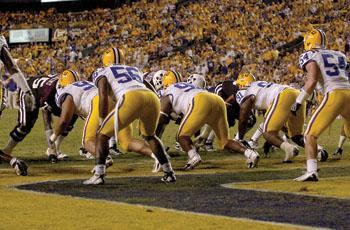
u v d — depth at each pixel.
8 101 32.66
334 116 9.13
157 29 40.69
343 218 6.30
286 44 34.50
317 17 35.44
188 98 10.86
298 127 12.20
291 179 9.50
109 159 10.41
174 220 6.24
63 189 8.41
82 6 49.81
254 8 37.88
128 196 7.78
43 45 45.03
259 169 11.03
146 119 9.02
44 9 50.81
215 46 36.12
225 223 6.09
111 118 8.84
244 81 13.23
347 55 31.50
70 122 12.38
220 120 10.93
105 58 9.30
